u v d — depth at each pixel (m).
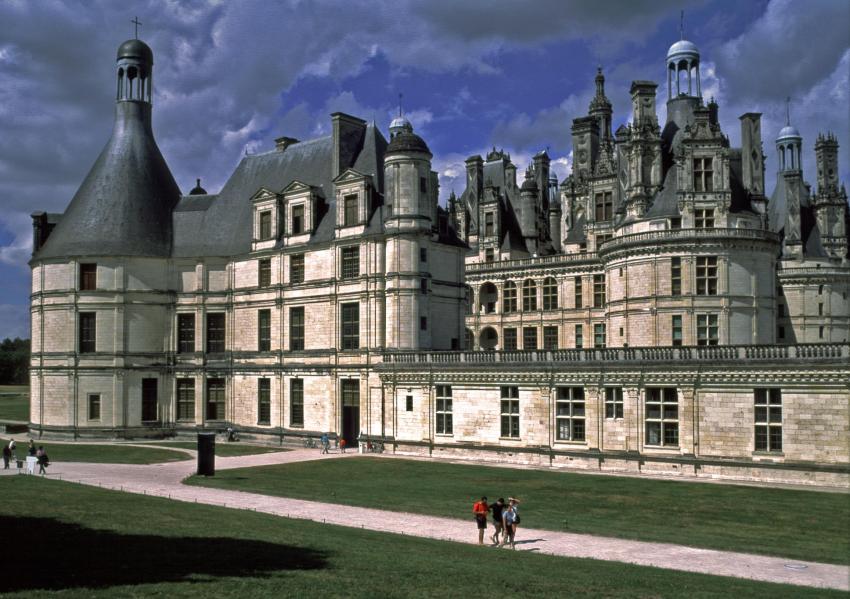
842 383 46.06
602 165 99.88
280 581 21.27
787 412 47.78
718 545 31.11
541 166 121.81
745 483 47.69
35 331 81.12
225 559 24.27
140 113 84.31
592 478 50.19
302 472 53.69
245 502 40.88
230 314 79.50
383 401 66.88
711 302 78.25
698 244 78.44
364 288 69.56
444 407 63.22
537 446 57.81
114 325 78.38
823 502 40.94
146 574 21.81
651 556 29.34
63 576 21.17
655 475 51.38
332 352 71.56
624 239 82.38
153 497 40.81
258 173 83.38
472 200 115.38
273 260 76.62
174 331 80.19
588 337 99.19
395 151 68.81
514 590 21.47
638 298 81.25
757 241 78.94
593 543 31.66
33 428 80.69
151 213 81.31
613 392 54.72
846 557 29.12
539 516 37.59
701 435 50.84
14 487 42.97
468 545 30.45
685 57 89.44
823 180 110.56
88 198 81.00
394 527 34.62
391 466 56.75
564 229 110.50
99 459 61.88
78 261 78.44
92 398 78.25
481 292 109.00
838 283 105.25
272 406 75.69
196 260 80.19
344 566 23.75
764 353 49.03
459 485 47.38
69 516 32.56
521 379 58.81
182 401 80.31
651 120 86.94
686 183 80.50
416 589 21.08
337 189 72.44
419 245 68.56
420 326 68.25
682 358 51.94
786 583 24.94
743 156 88.19
